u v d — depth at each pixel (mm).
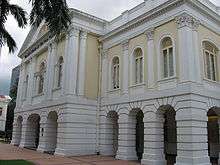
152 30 18812
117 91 21328
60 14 16562
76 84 21984
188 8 16781
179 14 16922
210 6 19234
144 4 20172
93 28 23750
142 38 19766
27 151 24094
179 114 15797
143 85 18922
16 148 27234
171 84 16797
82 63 22484
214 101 16984
